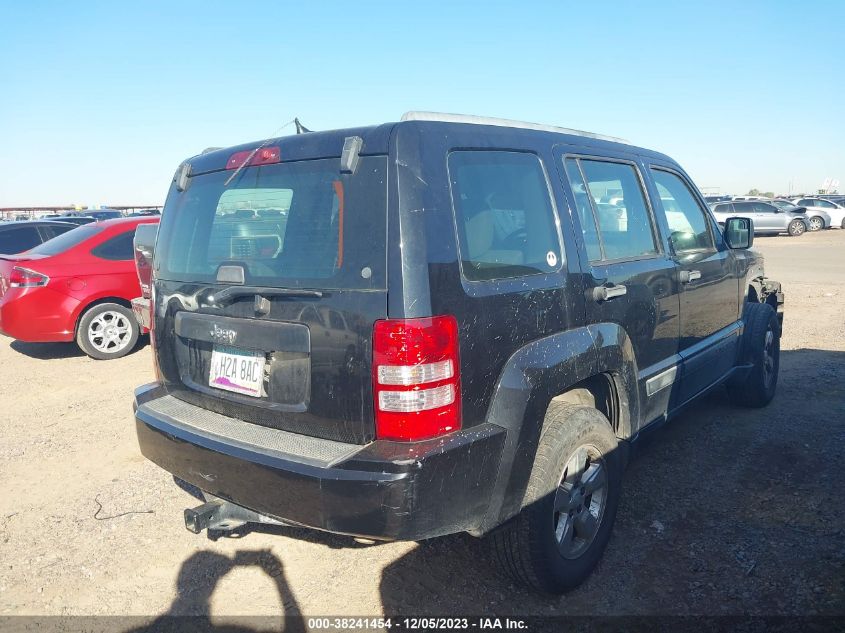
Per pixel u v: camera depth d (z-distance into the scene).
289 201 2.71
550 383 2.77
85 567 3.43
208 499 3.02
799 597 2.93
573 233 3.12
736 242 4.73
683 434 4.90
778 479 4.09
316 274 2.55
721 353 4.67
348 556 3.45
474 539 3.55
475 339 2.51
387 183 2.43
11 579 3.34
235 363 2.88
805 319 9.28
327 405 2.51
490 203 2.73
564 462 2.89
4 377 7.25
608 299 3.24
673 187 4.35
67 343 9.04
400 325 2.33
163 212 3.46
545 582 2.92
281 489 2.46
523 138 3.04
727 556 3.28
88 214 21.91
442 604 3.03
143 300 6.28
